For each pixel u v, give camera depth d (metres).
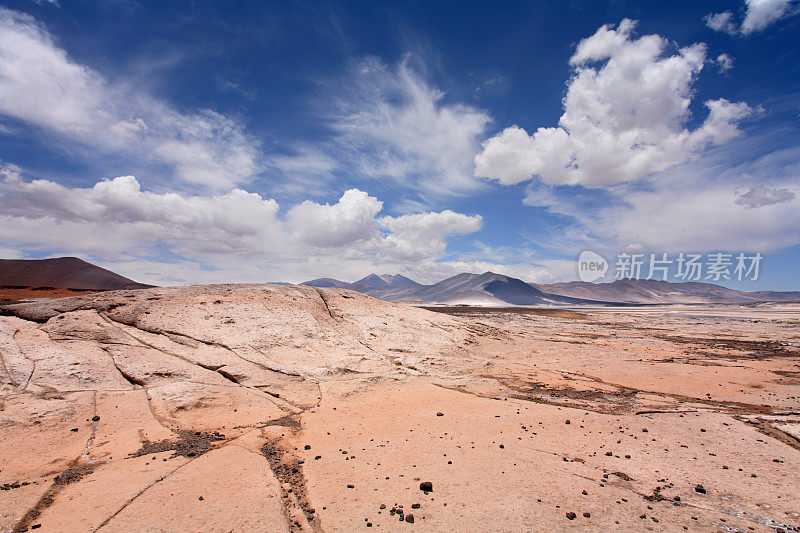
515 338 33.84
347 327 24.17
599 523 6.43
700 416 12.88
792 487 7.89
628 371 21.91
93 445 9.43
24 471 8.00
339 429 11.35
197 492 7.25
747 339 40.25
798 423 11.84
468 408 13.71
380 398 14.95
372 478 8.09
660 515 6.75
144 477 7.85
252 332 19.42
